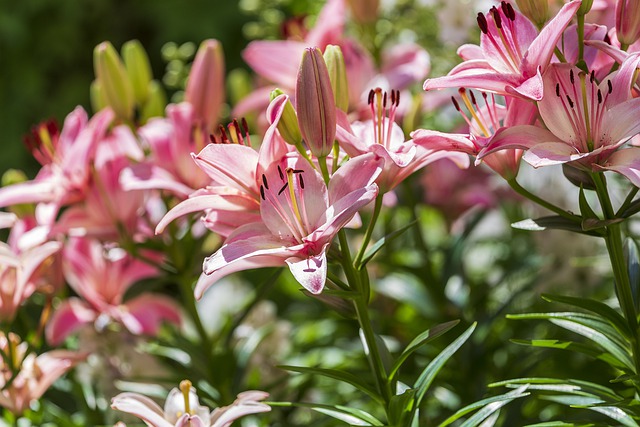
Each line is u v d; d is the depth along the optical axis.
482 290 2.11
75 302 2.03
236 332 2.12
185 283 1.98
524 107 1.68
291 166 1.69
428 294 2.07
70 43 4.06
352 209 1.65
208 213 1.72
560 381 1.71
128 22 4.10
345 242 1.71
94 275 2.04
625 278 1.70
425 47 2.19
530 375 2.01
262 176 1.68
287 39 2.15
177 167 1.94
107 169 1.96
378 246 1.72
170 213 1.70
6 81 4.07
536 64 1.65
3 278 1.89
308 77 1.68
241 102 2.10
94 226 1.97
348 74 2.04
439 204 2.17
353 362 2.11
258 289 1.96
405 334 2.15
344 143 1.70
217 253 1.66
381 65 2.12
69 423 1.96
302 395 2.04
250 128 2.17
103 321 2.02
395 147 1.75
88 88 4.09
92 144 1.95
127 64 2.08
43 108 4.07
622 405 1.69
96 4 4.03
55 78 4.13
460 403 1.99
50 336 2.01
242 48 3.89
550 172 2.16
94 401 2.01
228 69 3.88
